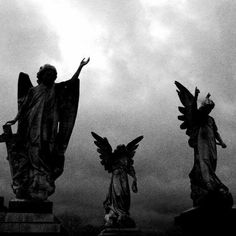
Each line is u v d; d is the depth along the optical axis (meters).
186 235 21.47
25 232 17.39
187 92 24.73
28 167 19.62
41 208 18.52
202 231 20.44
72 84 22.77
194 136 23.36
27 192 19.03
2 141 20.33
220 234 20.06
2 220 18.50
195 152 23.08
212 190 21.25
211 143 22.70
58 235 17.69
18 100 22.02
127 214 29.53
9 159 20.11
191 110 23.81
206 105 23.14
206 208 20.75
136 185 30.86
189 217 21.33
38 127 20.14
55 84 22.03
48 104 21.00
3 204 19.56
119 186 30.16
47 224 17.80
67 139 22.20
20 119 20.62
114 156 31.62
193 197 22.38
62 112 22.42
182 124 24.61
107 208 30.19
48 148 20.41
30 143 19.91
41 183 19.20
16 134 20.41
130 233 27.83
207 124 23.34
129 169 31.33
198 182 22.20
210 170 21.97
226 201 20.89
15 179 19.38
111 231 27.75
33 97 20.81
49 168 19.91
